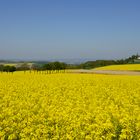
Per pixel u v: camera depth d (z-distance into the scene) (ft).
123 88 80.48
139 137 30.27
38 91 70.28
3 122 35.01
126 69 240.53
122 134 30.45
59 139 29.60
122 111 42.01
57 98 58.75
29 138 29.73
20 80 106.83
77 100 55.88
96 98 58.75
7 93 65.98
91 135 29.63
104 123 33.32
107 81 104.99
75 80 107.76
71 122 34.65
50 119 36.32
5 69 209.97
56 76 137.18
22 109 45.83
